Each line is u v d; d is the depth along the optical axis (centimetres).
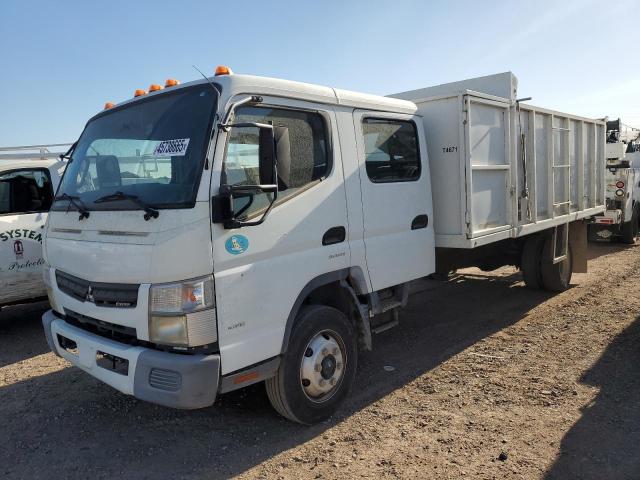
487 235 543
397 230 470
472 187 514
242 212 338
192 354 321
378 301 459
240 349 338
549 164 684
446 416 412
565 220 742
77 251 371
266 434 392
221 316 327
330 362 406
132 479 338
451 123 508
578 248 834
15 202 643
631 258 1106
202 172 320
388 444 372
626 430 380
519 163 619
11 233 627
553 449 359
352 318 446
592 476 326
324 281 401
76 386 495
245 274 340
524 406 424
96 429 408
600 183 873
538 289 802
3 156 650
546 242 753
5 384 506
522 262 779
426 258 506
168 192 330
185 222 314
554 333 607
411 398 448
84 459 364
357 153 428
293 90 377
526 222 641
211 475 340
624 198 1226
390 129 468
